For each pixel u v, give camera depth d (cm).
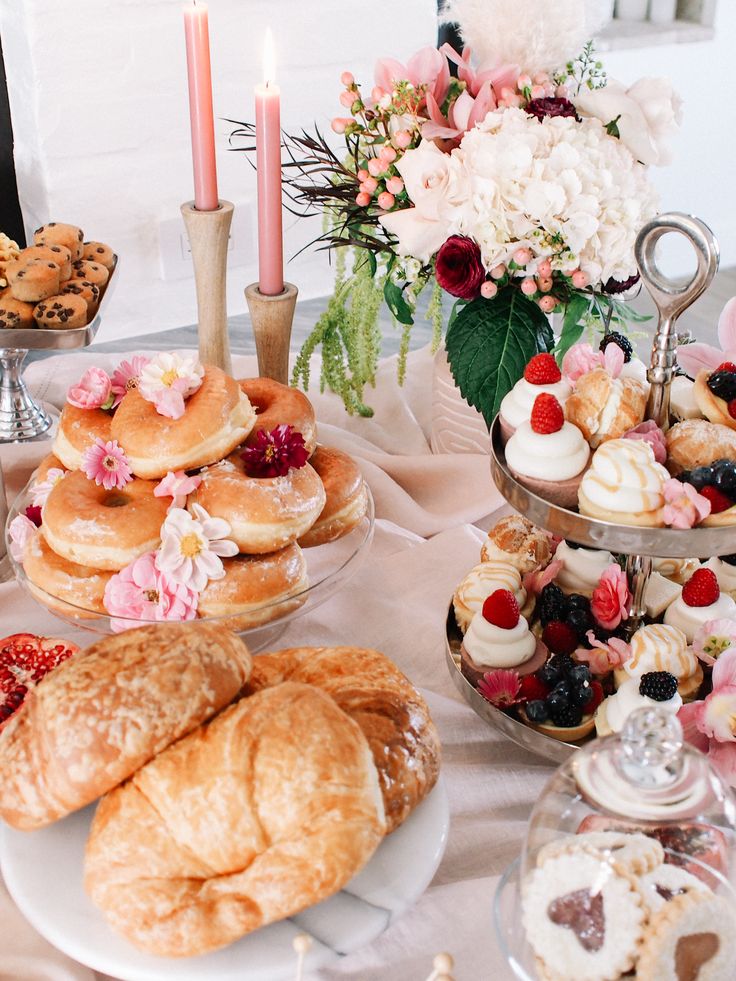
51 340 118
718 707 76
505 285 103
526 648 84
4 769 64
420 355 148
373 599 99
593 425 79
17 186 185
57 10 160
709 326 239
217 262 110
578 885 57
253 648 88
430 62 105
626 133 101
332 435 125
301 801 59
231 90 181
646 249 73
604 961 55
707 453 77
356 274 120
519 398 83
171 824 60
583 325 105
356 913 61
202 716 63
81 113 170
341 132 109
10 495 114
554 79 107
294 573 86
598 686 80
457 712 86
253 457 90
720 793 60
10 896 68
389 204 103
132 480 88
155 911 58
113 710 62
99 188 178
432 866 64
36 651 83
